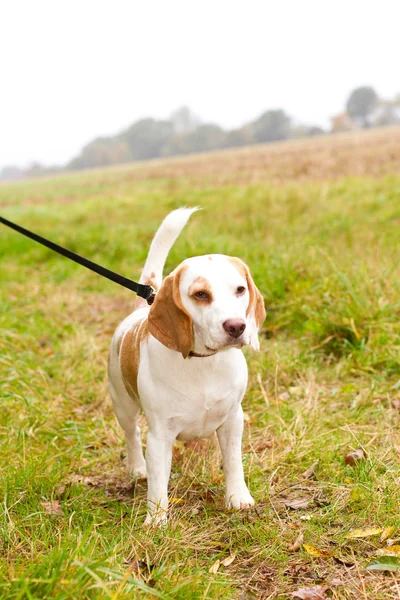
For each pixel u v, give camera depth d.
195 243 7.99
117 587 2.28
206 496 3.28
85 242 10.34
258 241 7.90
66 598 2.18
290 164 23.33
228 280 2.63
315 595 2.43
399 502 2.99
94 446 4.03
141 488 3.49
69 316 6.98
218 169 26.67
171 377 2.80
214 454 3.58
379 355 4.73
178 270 2.73
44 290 8.10
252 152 41.75
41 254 10.20
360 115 125.62
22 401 4.36
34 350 5.79
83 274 8.86
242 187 15.28
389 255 6.53
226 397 2.88
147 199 15.80
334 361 4.99
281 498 3.21
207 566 2.68
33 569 2.34
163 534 2.81
